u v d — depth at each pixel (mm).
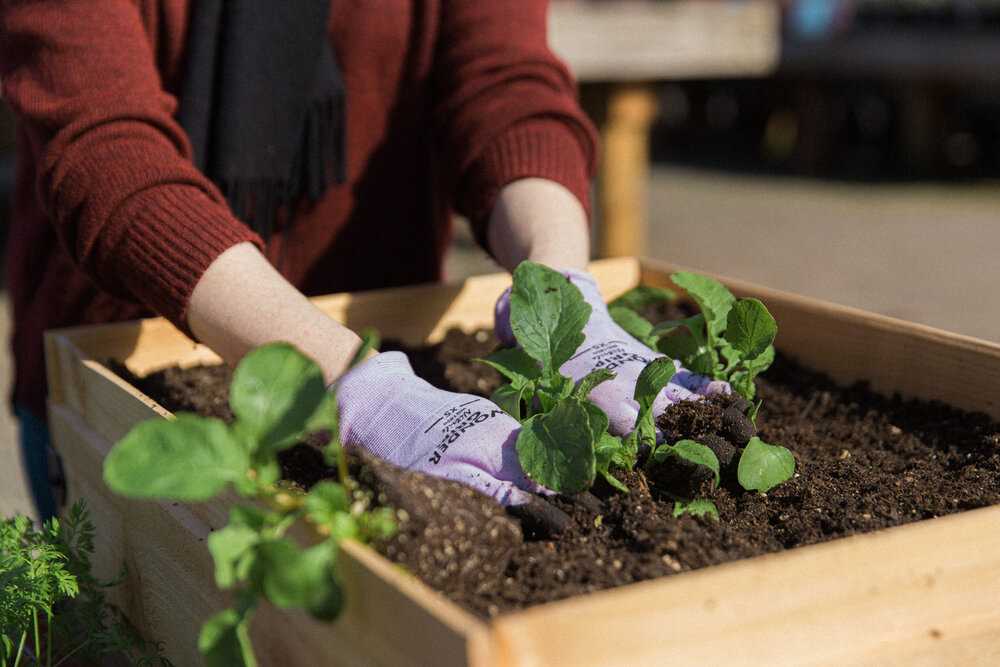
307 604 834
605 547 970
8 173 5562
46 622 1228
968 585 905
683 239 4742
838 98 6582
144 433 840
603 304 1234
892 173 6352
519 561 942
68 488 1360
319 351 1083
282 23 1393
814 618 858
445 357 1453
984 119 6500
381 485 930
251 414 865
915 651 891
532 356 1083
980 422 1207
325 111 1443
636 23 2721
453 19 1473
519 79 1438
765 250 4480
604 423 1021
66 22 1213
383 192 1533
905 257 4285
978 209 5266
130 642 1175
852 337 1341
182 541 1086
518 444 1004
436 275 1611
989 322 3301
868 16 5523
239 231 1156
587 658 800
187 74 1390
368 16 1454
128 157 1176
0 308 3670
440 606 808
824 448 1188
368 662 869
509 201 1349
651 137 8078
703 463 1020
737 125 8031
